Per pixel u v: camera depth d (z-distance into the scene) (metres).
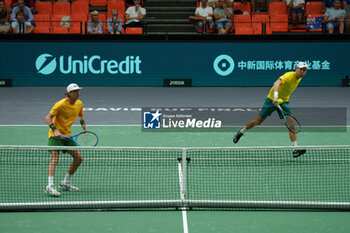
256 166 12.60
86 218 9.62
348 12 26.55
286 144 15.48
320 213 9.90
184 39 25.16
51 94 23.25
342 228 9.21
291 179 11.70
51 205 9.84
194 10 28.55
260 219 9.59
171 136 16.30
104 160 13.14
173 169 12.44
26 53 24.95
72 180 11.64
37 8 27.12
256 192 10.88
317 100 22.19
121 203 9.88
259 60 25.23
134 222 9.45
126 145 15.25
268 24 26.83
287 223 9.41
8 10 25.73
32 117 18.78
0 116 18.86
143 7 28.55
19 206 9.77
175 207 9.98
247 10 27.77
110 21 25.44
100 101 21.75
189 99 22.27
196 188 11.10
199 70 25.28
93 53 25.02
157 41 25.12
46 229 9.12
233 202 9.91
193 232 9.03
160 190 10.99
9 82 24.95
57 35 24.92
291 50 25.17
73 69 25.08
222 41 25.16
